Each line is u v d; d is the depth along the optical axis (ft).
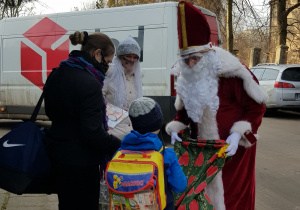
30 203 13.97
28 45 29.01
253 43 82.28
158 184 7.36
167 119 24.06
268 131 31.73
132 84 11.81
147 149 7.66
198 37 9.46
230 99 9.99
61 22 27.63
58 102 7.95
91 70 8.16
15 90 29.81
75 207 8.11
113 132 10.46
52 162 8.20
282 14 58.90
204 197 9.08
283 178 18.11
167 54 23.84
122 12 25.40
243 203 10.23
